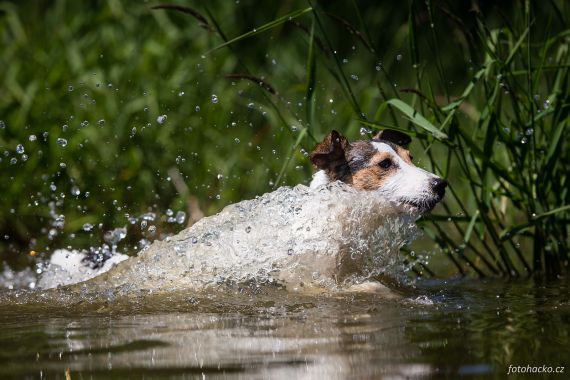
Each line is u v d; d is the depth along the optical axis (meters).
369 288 9.28
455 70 18.14
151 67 15.76
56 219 13.02
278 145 14.52
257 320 7.77
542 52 10.68
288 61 17.47
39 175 14.19
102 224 13.25
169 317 8.00
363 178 10.02
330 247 9.52
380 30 19.09
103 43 16.38
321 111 15.89
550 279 10.45
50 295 9.21
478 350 6.53
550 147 10.34
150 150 14.58
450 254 10.92
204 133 15.06
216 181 14.30
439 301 8.70
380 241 10.00
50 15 17.42
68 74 15.41
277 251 9.55
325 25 18.95
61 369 6.18
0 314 8.30
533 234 10.88
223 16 17.75
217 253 9.66
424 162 15.11
